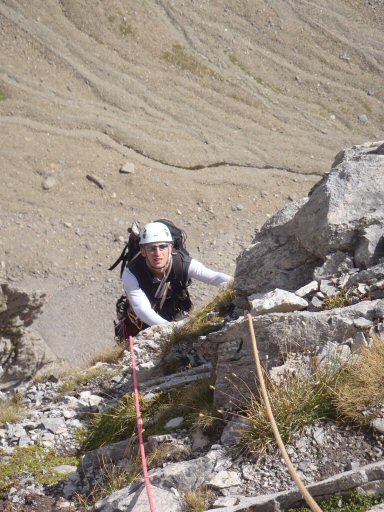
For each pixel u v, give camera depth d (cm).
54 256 2247
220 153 2620
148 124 2645
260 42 2911
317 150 2686
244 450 386
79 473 451
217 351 459
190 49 2833
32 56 2680
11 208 2358
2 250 2233
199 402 465
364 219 504
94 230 2345
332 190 527
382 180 523
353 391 379
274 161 2633
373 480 334
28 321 854
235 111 2748
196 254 2291
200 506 355
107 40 2772
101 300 2119
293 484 356
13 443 517
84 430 524
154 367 618
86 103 2644
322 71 2891
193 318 664
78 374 672
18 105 2561
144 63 2772
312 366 404
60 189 2427
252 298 550
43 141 2512
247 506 339
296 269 551
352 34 2978
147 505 366
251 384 429
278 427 379
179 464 387
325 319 426
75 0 2781
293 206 602
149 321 606
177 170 2547
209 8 2936
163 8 2892
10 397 705
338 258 504
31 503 427
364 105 2830
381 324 410
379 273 470
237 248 2320
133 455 445
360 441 367
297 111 2788
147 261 608
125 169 2491
